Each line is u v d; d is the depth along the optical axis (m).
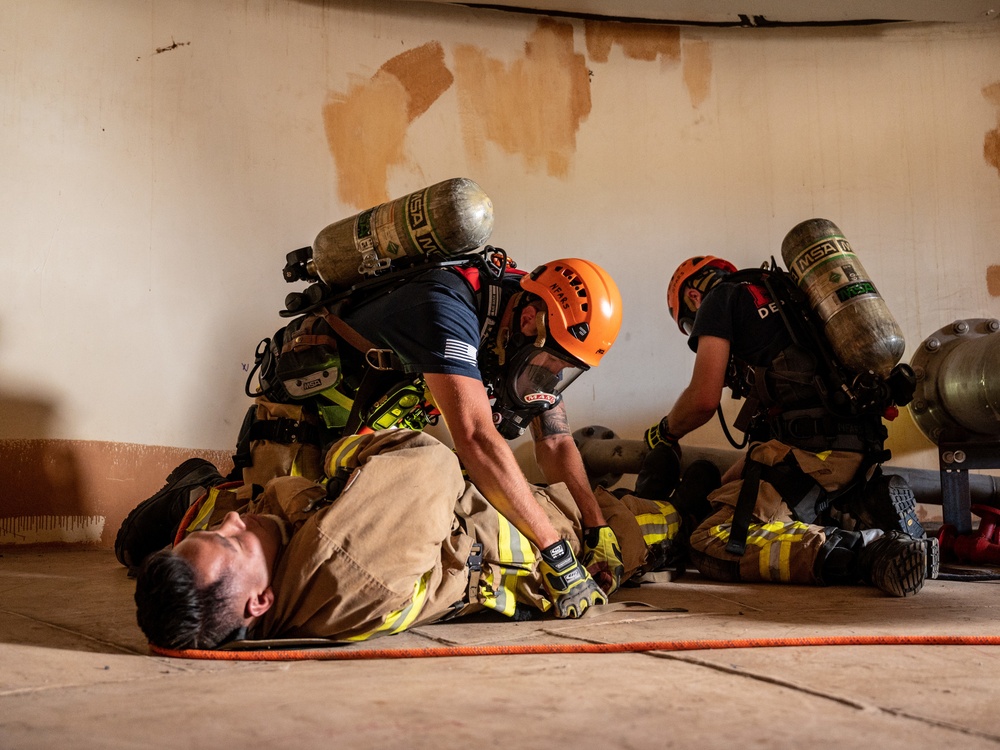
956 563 3.83
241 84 4.50
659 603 2.60
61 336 4.05
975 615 2.36
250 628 1.88
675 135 5.06
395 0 4.79
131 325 4.20
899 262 5.03
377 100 4.74
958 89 5.10
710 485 3.37
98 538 4.07
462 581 2.12
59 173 4.10
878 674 1.60
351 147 4.68
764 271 3.33
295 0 4.62
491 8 4.89
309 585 1.87
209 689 1.50
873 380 3.05
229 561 1.80
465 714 1.32
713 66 5.11
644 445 4.44
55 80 4.13
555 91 4.97
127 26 4.29
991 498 4.43
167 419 4.27
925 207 5.05
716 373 3.28
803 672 1.62
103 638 2.01
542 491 2.67
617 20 5.05
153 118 4.31
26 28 4.09
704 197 5.05
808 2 4.80
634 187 5.01
